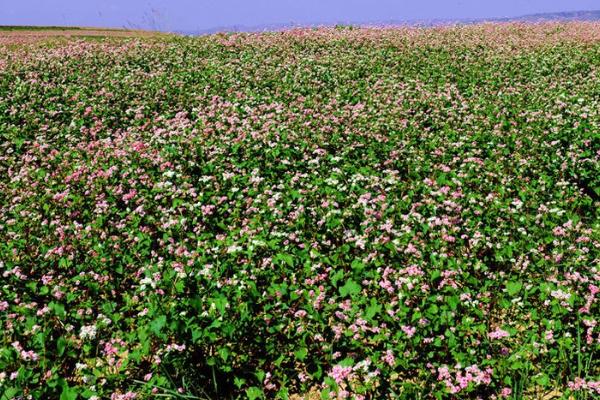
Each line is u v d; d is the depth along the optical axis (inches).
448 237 299.4
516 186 377.4
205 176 392.2
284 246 304.7
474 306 243.1
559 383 210.4
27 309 245.0
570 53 900.0
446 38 1086.4
